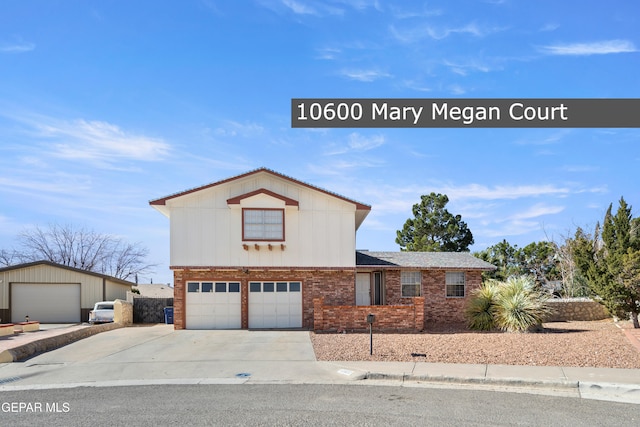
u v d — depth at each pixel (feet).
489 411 29.17
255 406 30.66
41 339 55.98
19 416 28.94
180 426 26.40
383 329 69.36
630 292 63.72
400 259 87.56
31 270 105.40
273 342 58.29
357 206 77.05
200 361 47.73
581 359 42.96
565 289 102.37
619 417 27.84
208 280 74.38
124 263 170.81
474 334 62.64
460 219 134.92
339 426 26.20
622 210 65.57
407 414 28.50
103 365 46.42
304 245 75.56
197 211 74.23
